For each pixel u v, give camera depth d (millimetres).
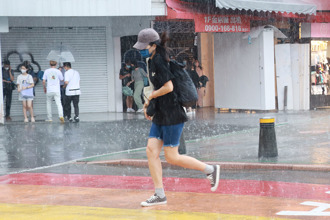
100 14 19156
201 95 24609
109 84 23312
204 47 24766
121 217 6398
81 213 6668
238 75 21953
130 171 10109
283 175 9250
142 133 15391
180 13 19688
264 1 19969
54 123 18531
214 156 11062
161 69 6570
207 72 25016
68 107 18984
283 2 20422
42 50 22359
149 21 21219
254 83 21344
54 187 8555
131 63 22641
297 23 22156
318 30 22172
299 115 19406
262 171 9727
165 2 19688
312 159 10328
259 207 6828
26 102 19125
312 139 13062
